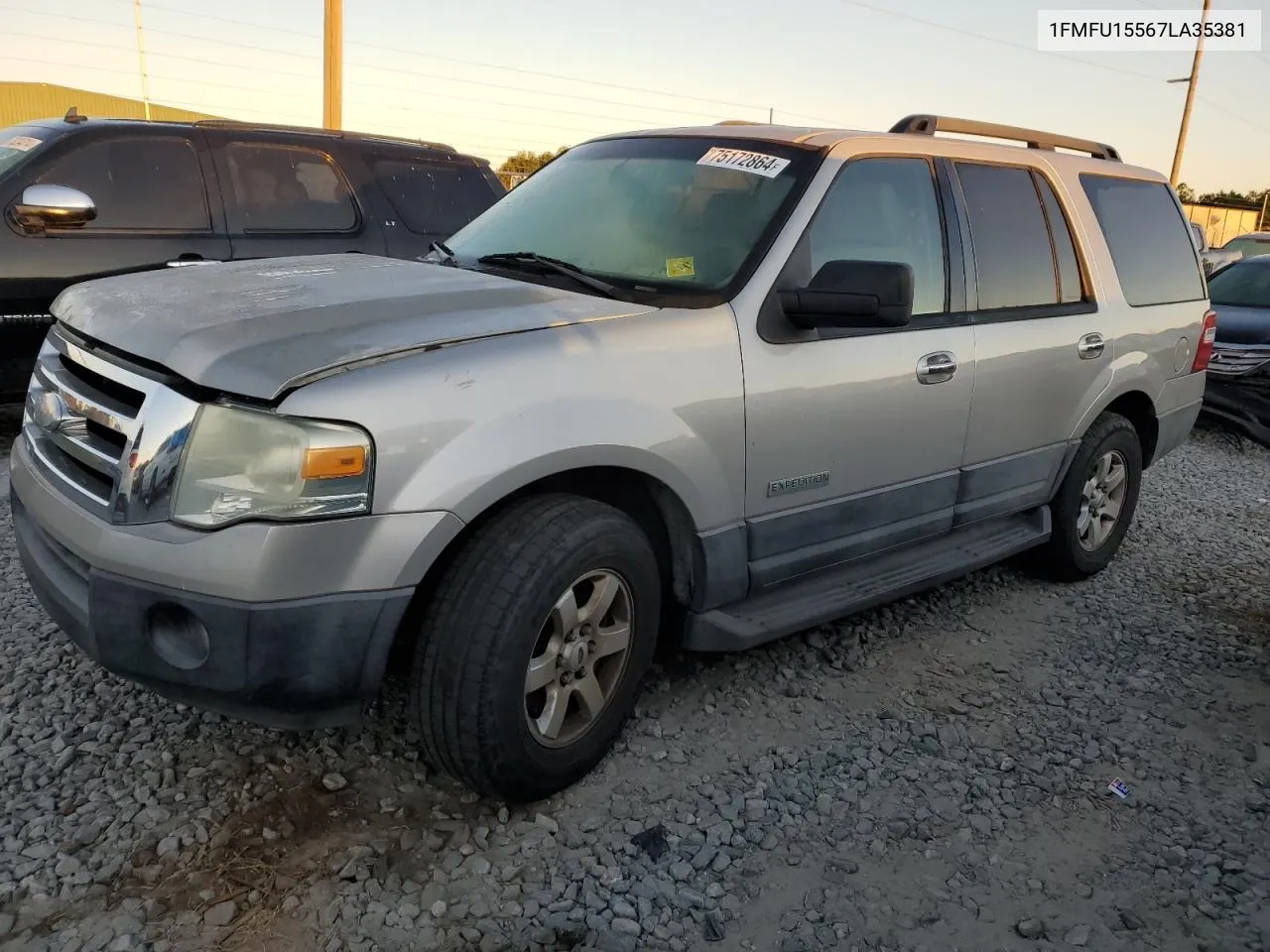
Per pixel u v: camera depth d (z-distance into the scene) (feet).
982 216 13.53
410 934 7.78
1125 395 16.56
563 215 12.31
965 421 13.05
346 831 8.89
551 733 9.30
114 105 119.34
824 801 9.87
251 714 8.12
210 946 7.50
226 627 7.70
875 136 12.51
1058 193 14.98
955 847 9.39
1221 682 13.15
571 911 8.14
